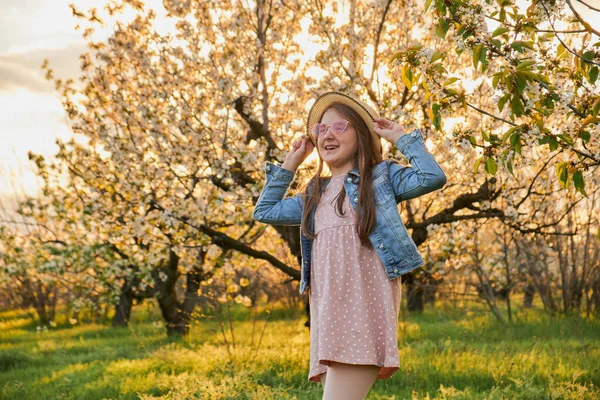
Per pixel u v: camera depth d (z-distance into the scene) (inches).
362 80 339.6
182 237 382.3
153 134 359.3
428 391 233.8
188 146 357.4
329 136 122.5
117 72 386.3
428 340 367.9
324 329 114.0
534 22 150.3
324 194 123.6
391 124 119.2
